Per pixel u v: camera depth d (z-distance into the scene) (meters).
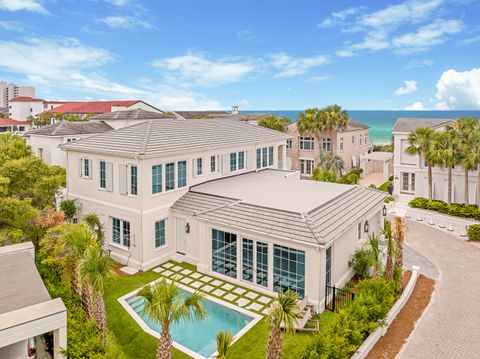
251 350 13.92
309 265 16.78
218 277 20.02
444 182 36.94
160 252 22.16
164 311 10.36
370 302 15.16
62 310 11.41
